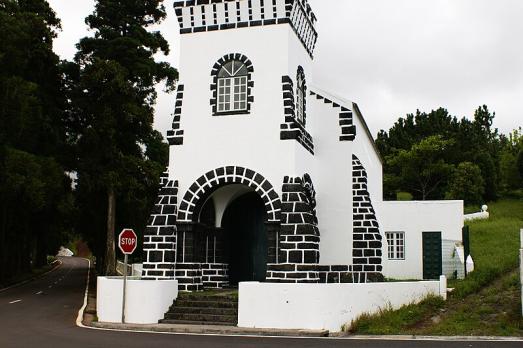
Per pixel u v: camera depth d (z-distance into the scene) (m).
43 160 31.97
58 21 37.00
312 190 24.31
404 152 58.84
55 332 16.95
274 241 21.77
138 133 36.59
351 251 24.17
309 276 20.95
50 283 44.56
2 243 38.59
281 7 23.34
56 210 39.38
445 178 58.97
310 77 26.44
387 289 19.89
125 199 35.78
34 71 34.38
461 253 29.05
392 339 15.92
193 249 22.81
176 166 23.62
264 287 17.81
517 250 30.19
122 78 33.44
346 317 17.77
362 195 24.55
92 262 97.44
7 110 31.16
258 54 23.47
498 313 19.22
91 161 34.31
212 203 24.80
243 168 22.73
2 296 32.44
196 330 17.20
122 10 36.75
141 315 18.98
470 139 61.25
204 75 24.05
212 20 24.23
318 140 25.38
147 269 22.61
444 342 15.22
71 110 36.31
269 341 15.09
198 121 23.72
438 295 22.16
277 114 22.81
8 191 30.78
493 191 58.84
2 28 30.56
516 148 65.06
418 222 31.31
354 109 26.11
